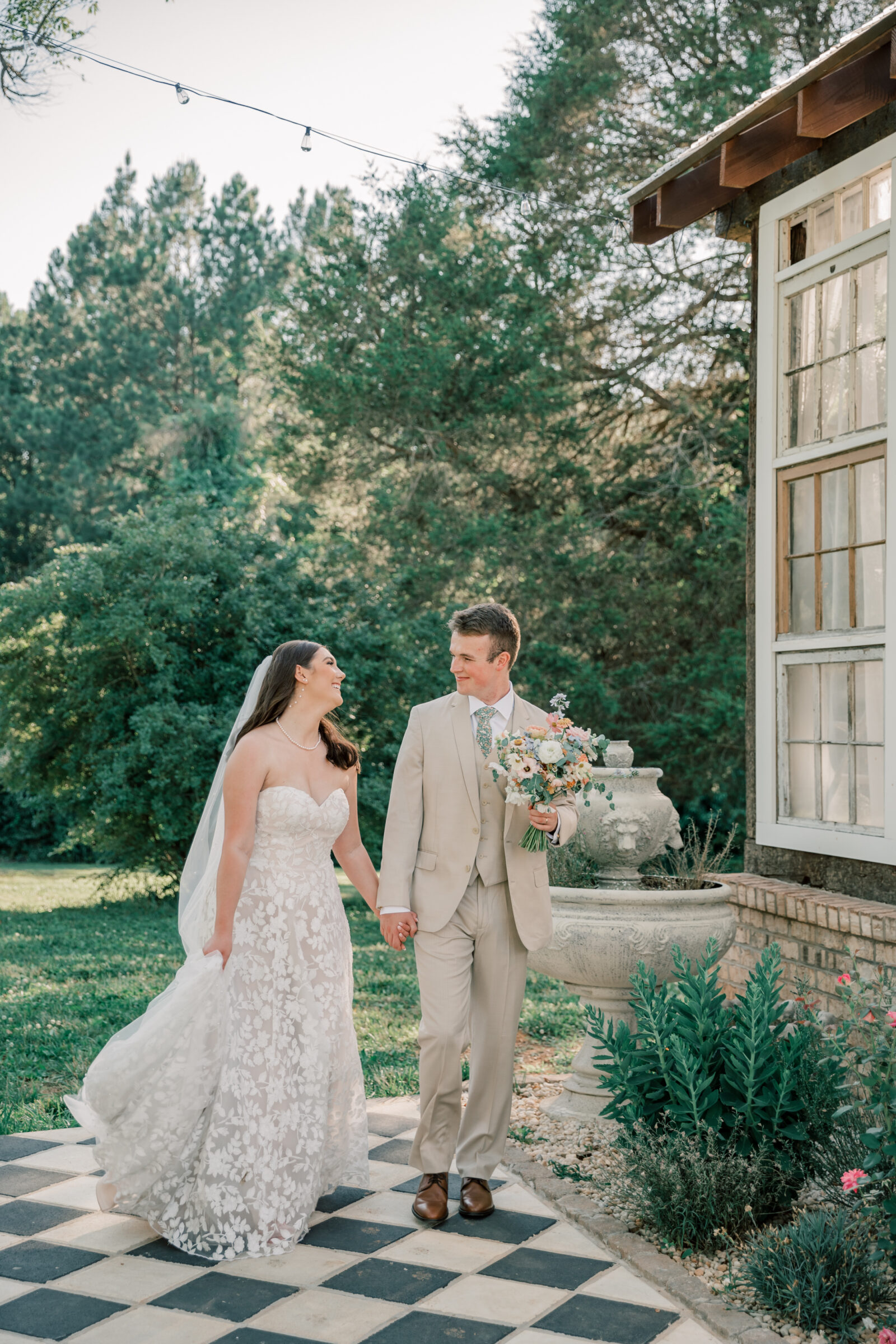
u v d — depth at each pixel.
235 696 13.41
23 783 14.12
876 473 4.75
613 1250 3.25
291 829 3.43
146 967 8.19
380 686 14.44
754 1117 3.34
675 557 15.53
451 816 3.46
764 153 5.04
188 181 28.30
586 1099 4.42
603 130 15.79
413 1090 4.80
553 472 15.70
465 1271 3.10
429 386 15.42
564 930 4.22
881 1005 3.21
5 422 24.22
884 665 4.62
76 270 27.17
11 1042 5.76
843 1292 2.81
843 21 15.06
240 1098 3.28
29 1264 3.10
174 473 20.72
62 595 13.41
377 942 10.33
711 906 4.35
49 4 7.19
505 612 3.59
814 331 5.18
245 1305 2.88
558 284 15.49
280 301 16.73
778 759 5.32
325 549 16.28
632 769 4.57
